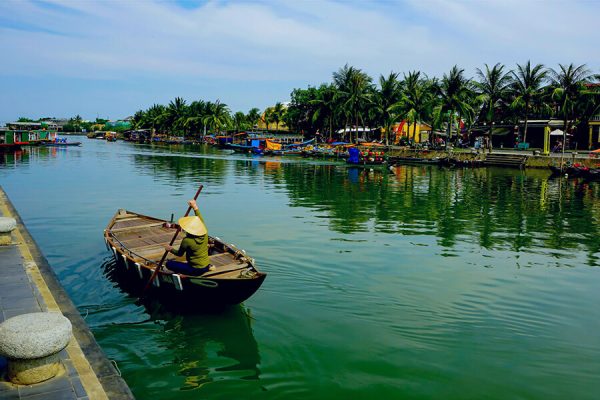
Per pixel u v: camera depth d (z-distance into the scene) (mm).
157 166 44844
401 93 58875
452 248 14898
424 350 8156
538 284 11586
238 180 34031
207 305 9469
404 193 28391
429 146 59062
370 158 49594
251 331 8773
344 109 62344
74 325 6859
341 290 10836
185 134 111312
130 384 7074
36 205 21422
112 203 22438
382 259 13367
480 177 39094
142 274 10055
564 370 7602
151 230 13305
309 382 7156
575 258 14031
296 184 32094
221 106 98438
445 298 10523
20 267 9156
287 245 14664
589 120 52594
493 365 7703
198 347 8188
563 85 48594
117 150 71688
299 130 83000
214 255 10539
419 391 6957
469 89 53594
